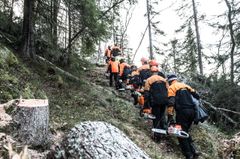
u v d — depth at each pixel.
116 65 16.17
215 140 12.02
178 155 9.80
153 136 10.25
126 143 5.41
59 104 10.41
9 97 8.51
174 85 9.05
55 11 12.83
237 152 9.95
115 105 12.62
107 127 5.75
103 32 13.56
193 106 8.86
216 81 17.86
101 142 5.27
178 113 8.91
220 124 15.30
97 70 19.34
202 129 12.34
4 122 6.69
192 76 19.23
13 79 9.39
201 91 17.33
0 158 5.69
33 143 6.67
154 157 8.78
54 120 8.73
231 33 18.78
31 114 6.73
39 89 10.34
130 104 13.55
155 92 10.24
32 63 12.52
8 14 13.80
